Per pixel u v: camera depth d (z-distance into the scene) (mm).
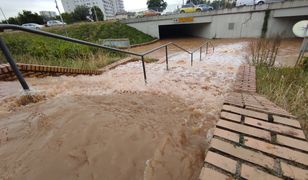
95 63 4957
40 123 1321
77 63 4625
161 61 6164
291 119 1221
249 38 16078
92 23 19297
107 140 1165
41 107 1606
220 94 2588
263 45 5848
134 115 1603
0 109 1527
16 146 1090
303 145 979
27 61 4203
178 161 1060
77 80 2936
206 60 6883
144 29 20250
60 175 917
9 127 1274
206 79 3453
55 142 1123
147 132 1311
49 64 4258
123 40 10000
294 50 10414
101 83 2900
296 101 2193
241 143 1005
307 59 4719
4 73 2373
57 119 1379
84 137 1175
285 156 907
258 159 895
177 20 18719
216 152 946
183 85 3037
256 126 1156
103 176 925
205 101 2283
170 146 1181
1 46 1613
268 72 3758
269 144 992
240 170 838
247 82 2715
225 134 1083
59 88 2311
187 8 20281
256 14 15250
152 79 3404
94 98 1963
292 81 3148
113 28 18859
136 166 992
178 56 8297
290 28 14656
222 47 12219
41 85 2309
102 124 1330
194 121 1701
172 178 944
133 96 2246
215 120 1749
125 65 5125
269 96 2420
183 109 1963
